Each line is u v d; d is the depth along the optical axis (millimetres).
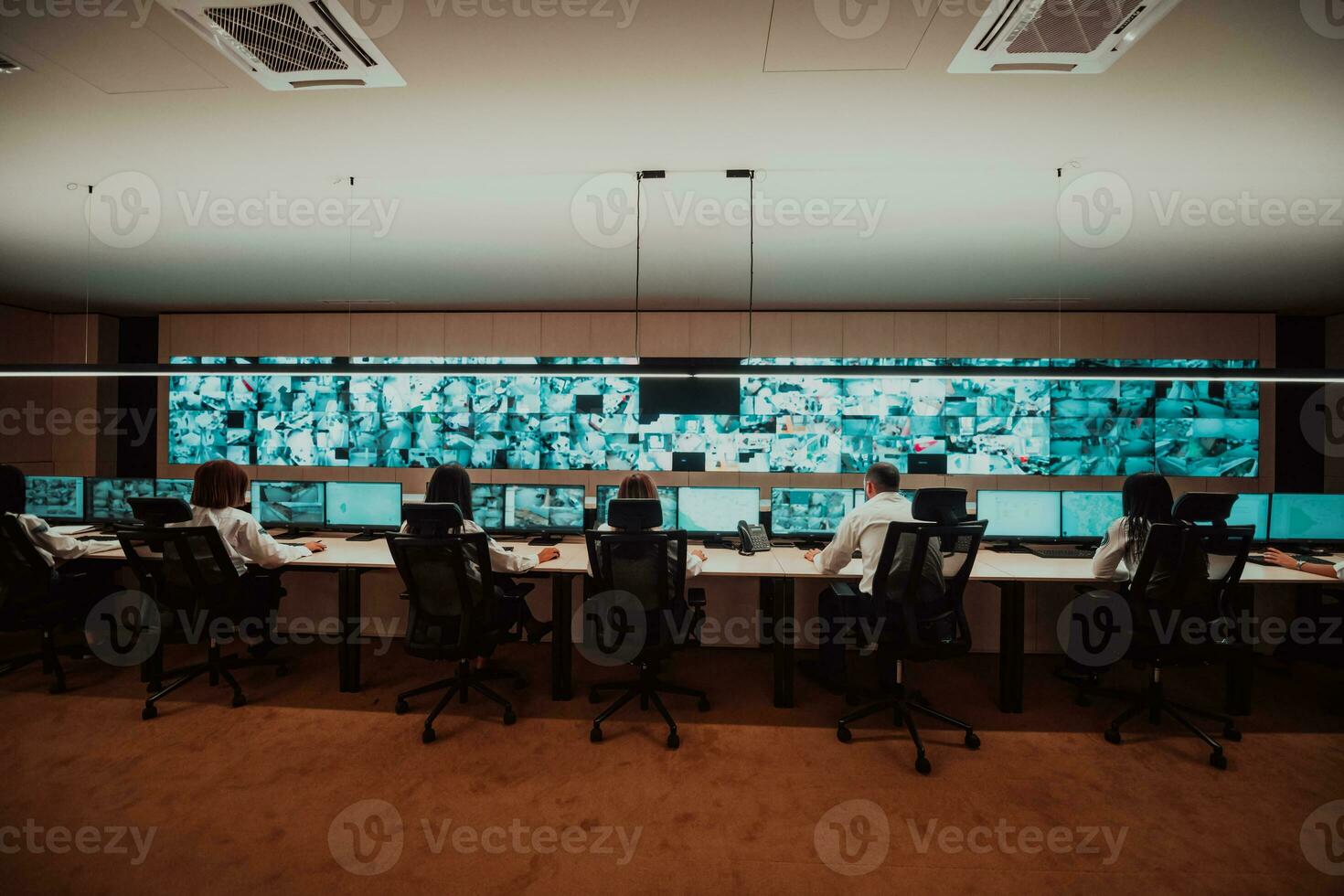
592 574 2686
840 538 2789
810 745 2574
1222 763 2402
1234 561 2506
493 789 2221
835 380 4840
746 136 2084
